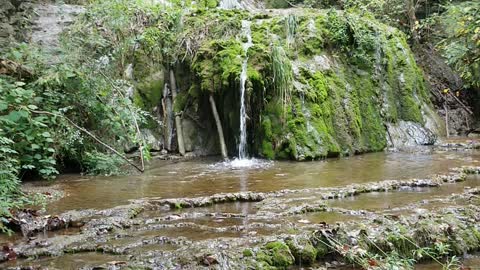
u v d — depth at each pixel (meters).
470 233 4.00
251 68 7.95
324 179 5.98
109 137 7.38
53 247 3.69
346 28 9.40
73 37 7.81
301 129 7.86
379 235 3.80
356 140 8.45
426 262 3.75
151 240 3.79
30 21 8.55
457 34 8.38
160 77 8.58
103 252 3.62
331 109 8.45
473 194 5.09
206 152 8.29
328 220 4.19
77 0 9.83
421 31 11.91
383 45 9.66
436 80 11.23
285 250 3.51
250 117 7.97
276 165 7.21
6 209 4.14
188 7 10.23
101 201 5.05
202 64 8.27
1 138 5.24
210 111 8.39
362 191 5.28
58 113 6.34
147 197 5.20
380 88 9.38
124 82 7.72
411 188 5.43
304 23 9.31
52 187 5.85
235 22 9.00
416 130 9.36
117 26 8.35
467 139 9.52
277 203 4.78
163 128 8.36
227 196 5.08
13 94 5.91
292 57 8.74
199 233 3.98
